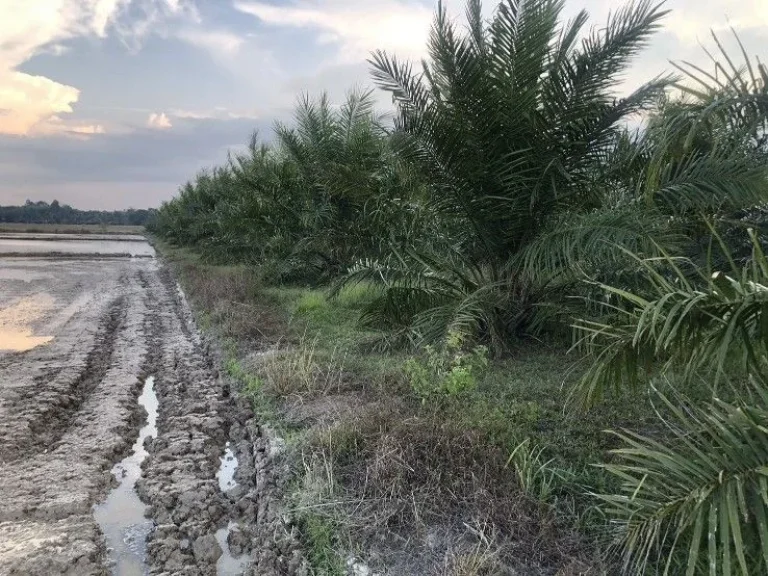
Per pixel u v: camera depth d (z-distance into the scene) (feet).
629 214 17.66
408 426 14.52
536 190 20.52
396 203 28.30
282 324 31.17
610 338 10.32
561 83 20.16
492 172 21.20
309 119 45.39
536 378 19.93
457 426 14.53
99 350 28.78
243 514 13.41
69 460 15.88
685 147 9.39
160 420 19.62
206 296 41.68
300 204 48.47
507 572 10.05
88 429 18.20
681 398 9.96
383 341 24.88
